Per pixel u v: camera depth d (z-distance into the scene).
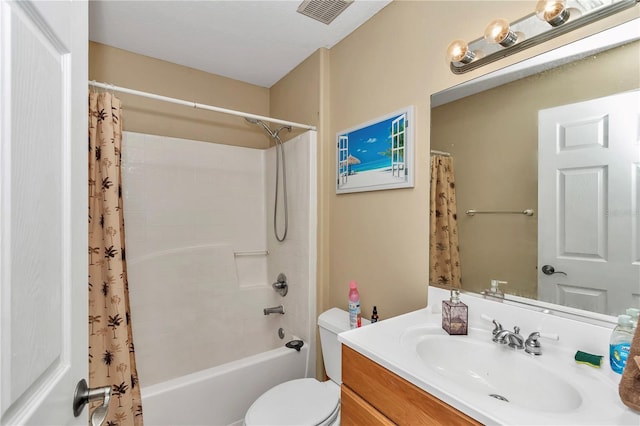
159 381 1.94
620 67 0.82
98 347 1.32
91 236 1.34
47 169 0.51
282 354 1.80
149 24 1.71
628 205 0.81
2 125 0.39
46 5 0.50
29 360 0.45
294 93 2.20
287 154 2.17
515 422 0.58
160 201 2.07
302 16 1.62
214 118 2.34
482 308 1.10
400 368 0.79
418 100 1.36
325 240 1.92
